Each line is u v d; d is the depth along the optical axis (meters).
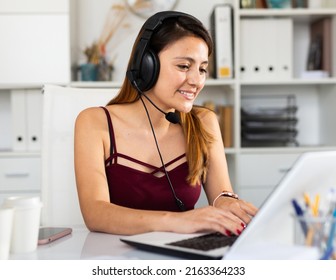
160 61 1.27
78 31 2.96
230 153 2.79
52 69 2.73
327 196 0.79
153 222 1.04
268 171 2.78
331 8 2.85
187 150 1.44
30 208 0.94
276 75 2.85
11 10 2.70
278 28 2.83
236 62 2.76
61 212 1.54
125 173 1.38
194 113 1.50
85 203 1.21
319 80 2.82
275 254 0.75
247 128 2.85
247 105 3.11
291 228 0.76
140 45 1.28
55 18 2.72
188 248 0.86
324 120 3.05
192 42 1.25
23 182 2.71
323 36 2.92
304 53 3.11
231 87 2.83
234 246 0.75
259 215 0.71
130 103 1.45
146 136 1.43
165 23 1.27
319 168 0.74
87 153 1.33
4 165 2.70
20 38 2.71
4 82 2.72
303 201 0.76
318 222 0.73
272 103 3.12
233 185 2.82
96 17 2.96
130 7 2.94
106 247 0.98
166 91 1.28
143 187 1.37
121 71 2.98
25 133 2.76
